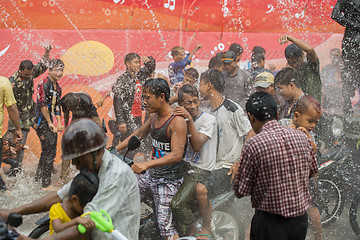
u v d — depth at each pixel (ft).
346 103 18.34
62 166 18.34
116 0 25.58
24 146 18.88
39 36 24.43
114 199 7.73
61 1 24.68
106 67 24.84
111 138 21.59
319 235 13.43
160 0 26.30
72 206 7.85
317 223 13.35
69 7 24.89
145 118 20.01
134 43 26.17
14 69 23.76
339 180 14.89
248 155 9.09
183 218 11.61
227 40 27.99
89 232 7.63
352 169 15.02
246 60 27.50
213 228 12.78
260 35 28.48
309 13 28.55
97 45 25.08
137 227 8.38
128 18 26.04
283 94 12.97
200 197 11.93
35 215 15.57
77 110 14.28
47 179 18.11
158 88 11.04
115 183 7.75
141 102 19.40
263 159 8.95
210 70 13.33
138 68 18.98
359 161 15.42
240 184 9.28
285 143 9.00
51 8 24.45
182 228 11.67
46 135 17.94
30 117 18.84
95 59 24.81
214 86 13.14
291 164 8.96
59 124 18.37
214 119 12.51
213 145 12.58
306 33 28.73
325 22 28.81
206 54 27.55
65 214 7.84
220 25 27.71
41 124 17.93
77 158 7.81
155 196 11.78
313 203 13.41
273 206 9.06
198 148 11.98
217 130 13.01
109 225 7.23
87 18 25.04
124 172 7.93
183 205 11.61
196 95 12.34
